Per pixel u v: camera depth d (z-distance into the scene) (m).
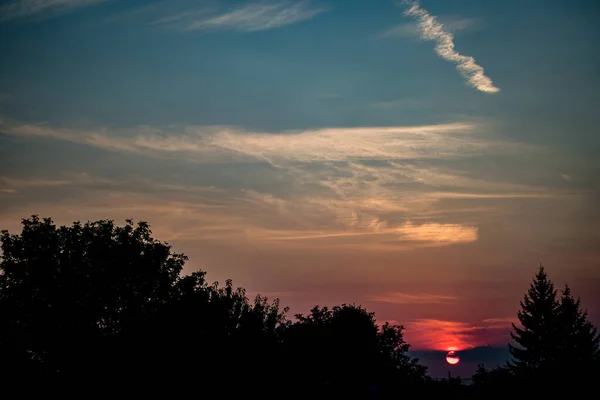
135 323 38.09
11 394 35.91
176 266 43.06
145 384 34.69
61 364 37.88
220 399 34.66
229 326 37.25
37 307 39.28
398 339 58.97
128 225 43.31
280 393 37.97
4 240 41.59
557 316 74.25
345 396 49.50
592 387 47.38
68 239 41.59
